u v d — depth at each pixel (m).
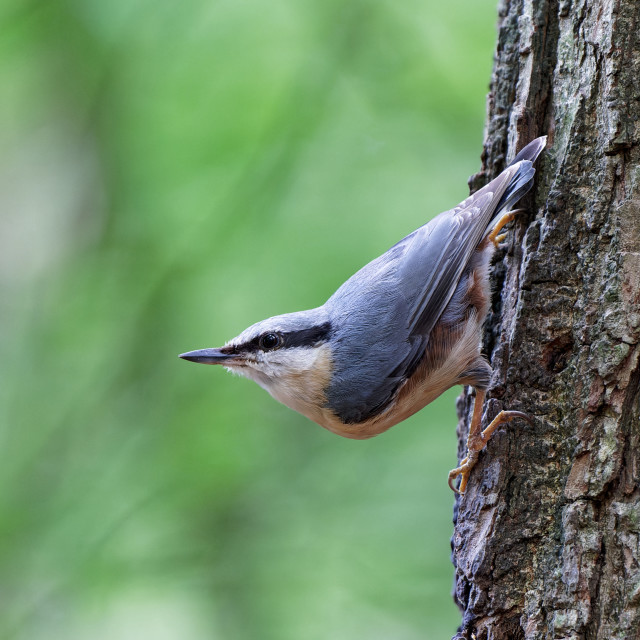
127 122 12.09
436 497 9.84
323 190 11.11
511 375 5.68
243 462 10.75
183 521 10.80
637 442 5.13
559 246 5.57
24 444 11.48
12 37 12.11
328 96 11.67
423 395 6.80
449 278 6.48
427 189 10.97
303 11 11.95
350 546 10.02
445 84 11.61
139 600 10.64
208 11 11.88
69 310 12.07
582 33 5.76
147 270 11.66
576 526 5.16
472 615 5.45
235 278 10.87
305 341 6.89
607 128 5.45
